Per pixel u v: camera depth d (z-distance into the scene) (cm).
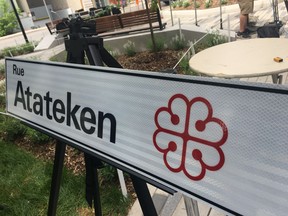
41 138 382
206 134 81
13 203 265
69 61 146
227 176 78
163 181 94
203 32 625
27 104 156
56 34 1056
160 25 715
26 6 2720
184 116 86
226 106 76
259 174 72
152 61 612
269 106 69
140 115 99
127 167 105
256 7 974
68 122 130
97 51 137
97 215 158
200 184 85
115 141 108
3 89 609
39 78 145
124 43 722
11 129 415
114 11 1005
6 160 347
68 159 328
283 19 721
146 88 95
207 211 205
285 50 222
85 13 1145
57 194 157
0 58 1052
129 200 241
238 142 75
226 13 1045
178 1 1677
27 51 1060
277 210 70
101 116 113
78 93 122
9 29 2511
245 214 76
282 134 68
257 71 187
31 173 312
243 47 251
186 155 87
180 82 85
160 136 93
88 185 155
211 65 219
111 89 108
